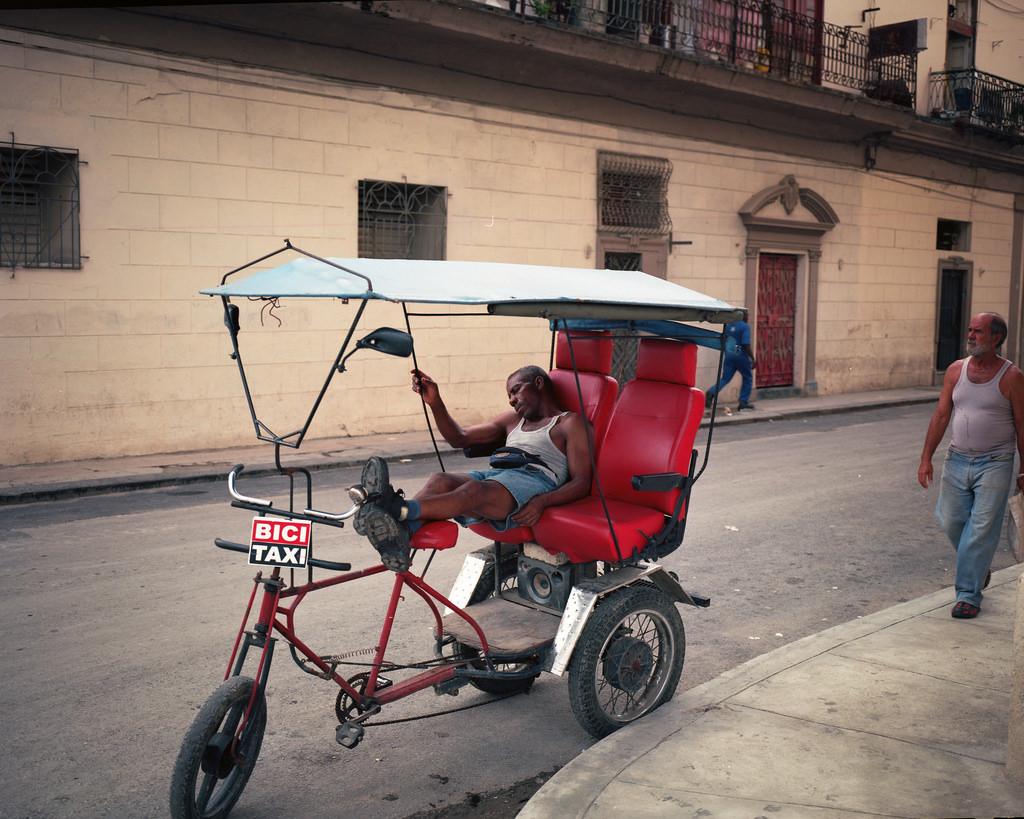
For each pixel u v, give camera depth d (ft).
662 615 14.32
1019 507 17.26
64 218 33.68
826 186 65.16
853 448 43.04
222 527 26.00
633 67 47.62
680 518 15.49
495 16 40.86
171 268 36.09
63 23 32.71
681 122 54.44
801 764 12.18
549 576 14.97
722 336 15.42
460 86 43.96
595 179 50.47
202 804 11.21
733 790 11.51
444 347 44.96
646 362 16.20
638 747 12.75
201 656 16.65
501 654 13.53
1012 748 11.71
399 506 12.33
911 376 75.05
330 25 38.63
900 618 18.16
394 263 12.82
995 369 17.99
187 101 35.86
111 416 35.14
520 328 47.83
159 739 13.56
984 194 79.87
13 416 32.96
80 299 34.04
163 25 34.88
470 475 14.78
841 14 64.34
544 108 47.60
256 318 38.52
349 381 41.70
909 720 13.51
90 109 33.60
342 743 12.03
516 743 13.94
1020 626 11.60
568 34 43.98
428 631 18.29
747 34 55.31
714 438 46.03
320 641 17.58
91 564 22.21
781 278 63.62
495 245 46.39
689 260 56.29
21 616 18.54
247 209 37.83
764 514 29.14
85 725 13.94
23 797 11.95
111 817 11.53
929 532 27.14
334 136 39.99
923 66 71.51
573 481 14.85
